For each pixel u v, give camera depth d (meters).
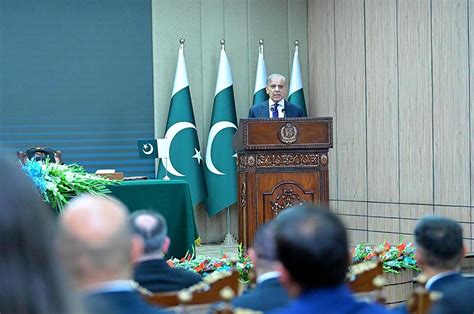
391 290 6.38
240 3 12.01
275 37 12.09
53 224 1.25
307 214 2.00
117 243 1.96
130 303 1.98
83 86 11.40
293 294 2.00
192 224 6.88
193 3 11.85
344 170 11.16
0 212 1.16
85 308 1.21
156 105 11.66
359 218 10.85
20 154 7.71
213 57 11.91
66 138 11.34
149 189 6.70
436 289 3.00
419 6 9.65
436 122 9.41
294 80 11.75
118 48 11.54
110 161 11.47
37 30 11.24
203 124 11.86
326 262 1.92
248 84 12.02
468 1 8.91
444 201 9.30
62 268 1.19
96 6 11.46
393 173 10.17
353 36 10.92
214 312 2.25
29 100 11.20
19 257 1.16
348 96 11.05
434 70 9.42
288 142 7.16
